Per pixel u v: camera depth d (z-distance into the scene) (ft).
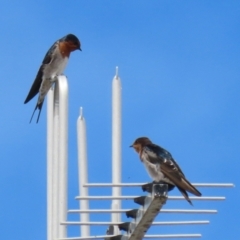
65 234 37.58
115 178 42.06
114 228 40.45
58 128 39.29
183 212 39.45
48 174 40.09
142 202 36.29
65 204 37.19
